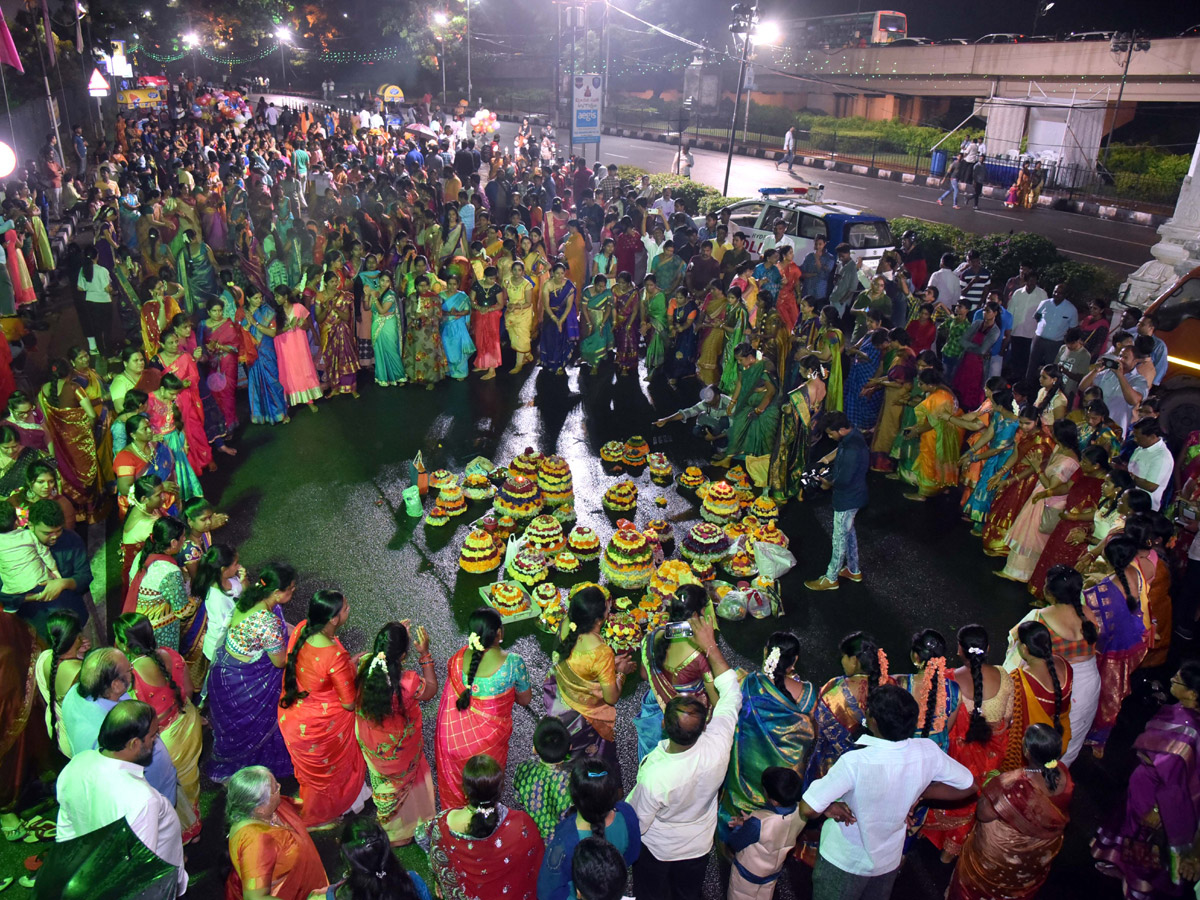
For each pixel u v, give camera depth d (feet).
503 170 72.13
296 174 74.28
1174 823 14.85
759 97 163.84
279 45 215.72
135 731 12.72
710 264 45.37
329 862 16.46
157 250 43.50
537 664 22.12
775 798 13.34
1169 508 25.62
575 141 72.69
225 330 33.19
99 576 25.34
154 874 12.67
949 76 130.00
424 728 19.98
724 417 34.88
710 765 13.20
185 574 19.90
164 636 18.57
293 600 24.52
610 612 23.17
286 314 36.88
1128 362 28.96
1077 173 97.25
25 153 77.15
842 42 149.48
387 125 109.70
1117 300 44.27
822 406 33.96
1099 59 109.29
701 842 13.85
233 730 17.43
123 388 27.91
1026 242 53.93
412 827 17.06
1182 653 23.41
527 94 187.73
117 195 61.05
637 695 21.18
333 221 54.49
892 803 12.87
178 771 16.42
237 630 17.06
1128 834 15.79
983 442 28.04
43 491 19.30
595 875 10.58
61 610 16.03
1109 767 19.70
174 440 26.96
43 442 25.58
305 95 207.41
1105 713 19.16
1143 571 19.47
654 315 40.60
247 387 37.63
